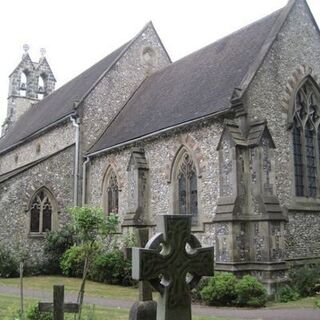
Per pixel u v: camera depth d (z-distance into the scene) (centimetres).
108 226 1073
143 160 2122
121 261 1953
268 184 1619
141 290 878
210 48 2452
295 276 1625
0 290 1703
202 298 1462
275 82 1817
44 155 2955
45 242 2394
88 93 2658
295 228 1759
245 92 1695
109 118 2723
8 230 2308
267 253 1549
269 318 1168
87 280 2078
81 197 2531
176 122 1956
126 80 2844
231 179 1627
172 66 2730
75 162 2556
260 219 1576
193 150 1880
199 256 780
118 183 2314
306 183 1856
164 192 2022
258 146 1619
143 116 2381
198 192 1825
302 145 1881
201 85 2134
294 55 1916
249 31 2197
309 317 1177
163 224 758
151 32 3012
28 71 4528
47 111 3384
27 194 2389
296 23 1962
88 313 920
